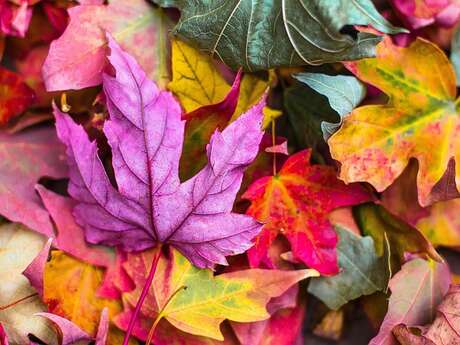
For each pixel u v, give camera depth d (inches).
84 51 11.5
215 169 10.7
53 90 11.3
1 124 12.1
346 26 11.8
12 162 12.1
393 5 12.3
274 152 11.6
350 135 11.5
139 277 11.7
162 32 11.9
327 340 13.2
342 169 11.4
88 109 12.2
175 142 10.8
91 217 11.6
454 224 12.8
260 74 12.0
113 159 10.8
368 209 12.6
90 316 11.8
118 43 11.7
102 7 11.6
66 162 12.2
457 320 11.9
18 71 12.4
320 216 12.1
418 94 12.0
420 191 12.1
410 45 11.9
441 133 12.1
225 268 12.1
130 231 11.5
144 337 11.7
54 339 11.7
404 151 11.9
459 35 12.4
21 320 11.7
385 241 11.8
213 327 11.4
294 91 12.2
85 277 11.9
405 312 12.2
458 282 13.1
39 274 11.1
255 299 11.4
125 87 10.6
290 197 12.0
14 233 12.0
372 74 11.9
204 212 11.0
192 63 11.7
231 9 11.1
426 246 12.0
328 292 12.3
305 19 10.9
